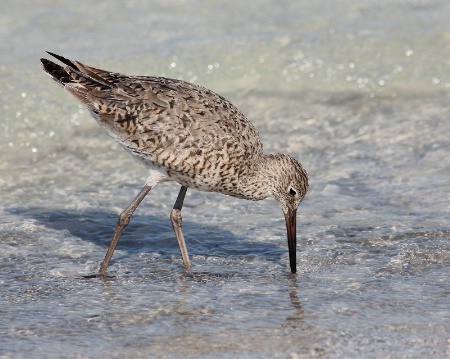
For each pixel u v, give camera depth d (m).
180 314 11.33
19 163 17.27
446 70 20.62
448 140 17.94
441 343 10.40
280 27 21.89
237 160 13.09
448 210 14.78
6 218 14.74
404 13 22.89
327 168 17.00
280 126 18.86
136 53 20.17
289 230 13.20
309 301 11.74
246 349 10.27
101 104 13.05
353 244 13.72
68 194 15.86
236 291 12.16
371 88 20.17
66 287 12.31
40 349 10.25
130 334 10.70
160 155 12.93
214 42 20.92
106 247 13.93
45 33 20.97
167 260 13.47
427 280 12.40
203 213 15.21
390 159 17.31
